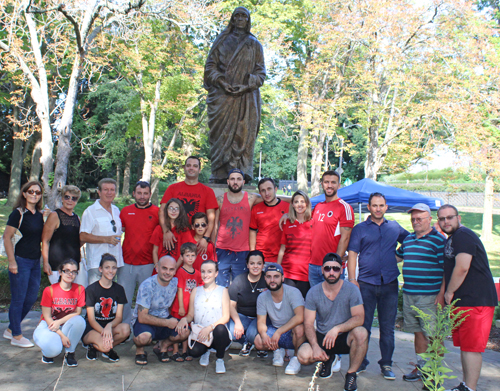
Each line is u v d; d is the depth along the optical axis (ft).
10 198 78.43
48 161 38.06
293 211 16.89
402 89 61.57
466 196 109.09
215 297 15.16
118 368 14.47
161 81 66.54
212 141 21.56
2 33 44.86
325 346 14.01
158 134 73.20
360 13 59.21
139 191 17.57
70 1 34.65
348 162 151.53
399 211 40.81
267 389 13.08
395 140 62.18
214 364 15.24
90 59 43.55
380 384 13.96
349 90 65.92
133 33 44.52
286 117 81.71
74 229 17.11
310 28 67.51
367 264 15.24
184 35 61.98
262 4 68.69
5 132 95.86
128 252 17.66
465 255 12.75
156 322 14.84
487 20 55.52
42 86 38.17
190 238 17.24
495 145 54.24
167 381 13.42
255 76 20.63
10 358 15.03
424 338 14.53
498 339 20.48
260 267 15.66
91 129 102.68
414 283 14.62
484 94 52.49
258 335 15.26
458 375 15.02
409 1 55.26
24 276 16.35
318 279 16.47
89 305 14.97
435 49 55.36
